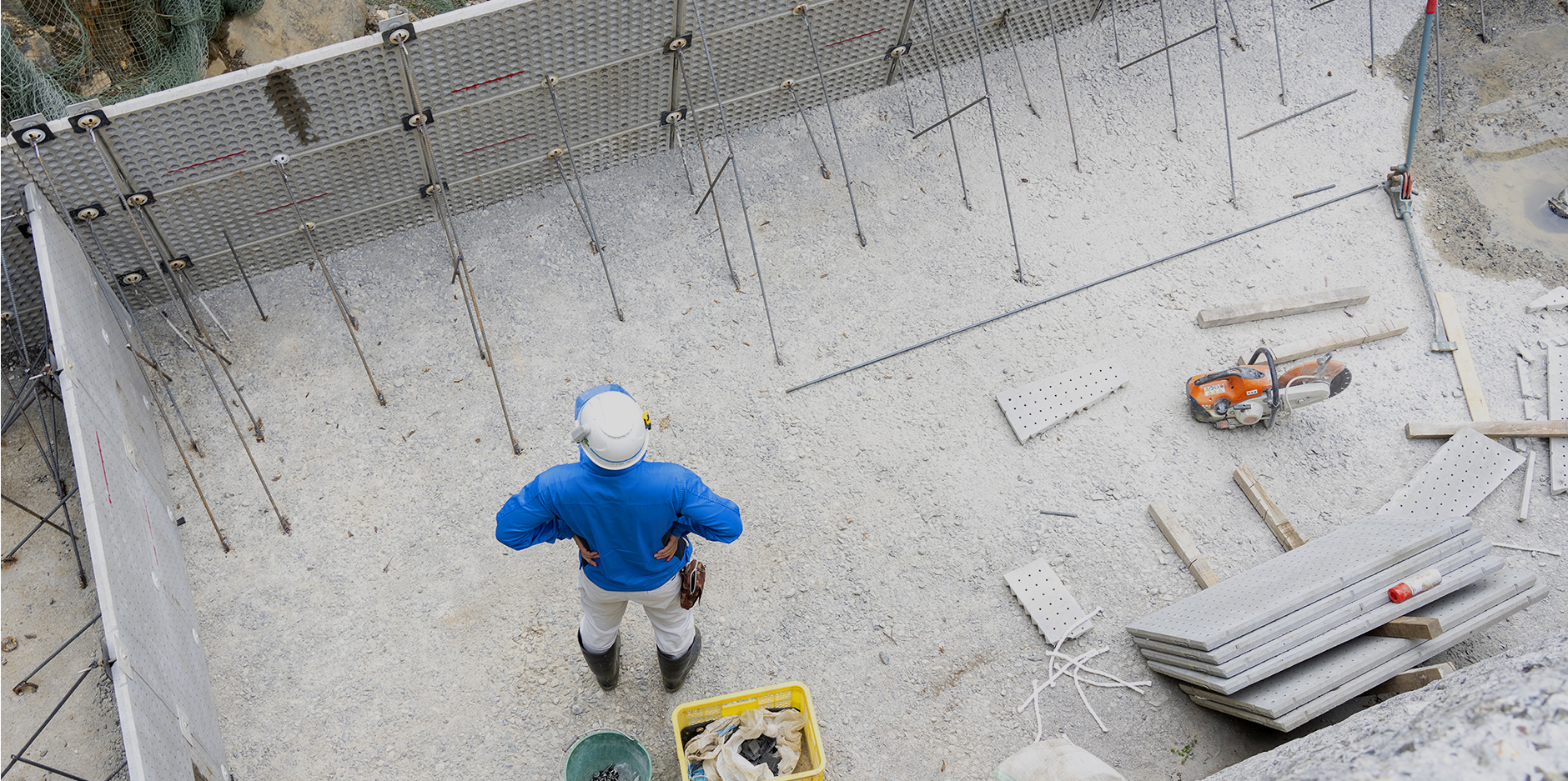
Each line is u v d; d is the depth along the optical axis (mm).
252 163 5055
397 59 4934
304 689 4457
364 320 5543
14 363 5129
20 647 4406
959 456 5242
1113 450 5289
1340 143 6652
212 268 5492
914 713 4492
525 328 5570
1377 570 4113
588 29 5266
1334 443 5355
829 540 4941
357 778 4277
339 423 5191
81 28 5648
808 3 5777
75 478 4855
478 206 5992
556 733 4402
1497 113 6793
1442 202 6359
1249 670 3943
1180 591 4863
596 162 6125
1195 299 5883
